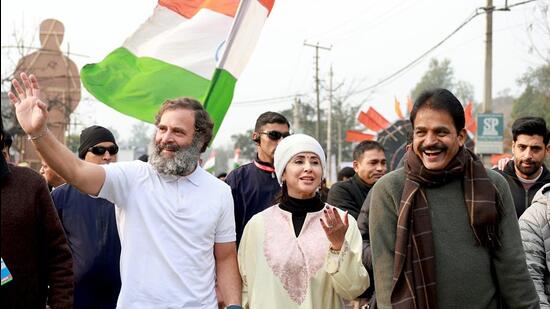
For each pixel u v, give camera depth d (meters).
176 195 3.85
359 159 6.41
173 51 6.41
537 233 4.30
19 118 3.49
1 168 3.40
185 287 3.74
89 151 5.47
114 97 6.24
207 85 6.37
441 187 3.61
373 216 3.74
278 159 4.33
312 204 4.28
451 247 3.53
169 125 3.89
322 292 4.05
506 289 3.55
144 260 3.74
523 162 5.51
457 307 3.51
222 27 6.47
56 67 28.91
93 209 4.82
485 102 18.36
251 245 4.22
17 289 3.42
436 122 3.54
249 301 4.14
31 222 3.49
